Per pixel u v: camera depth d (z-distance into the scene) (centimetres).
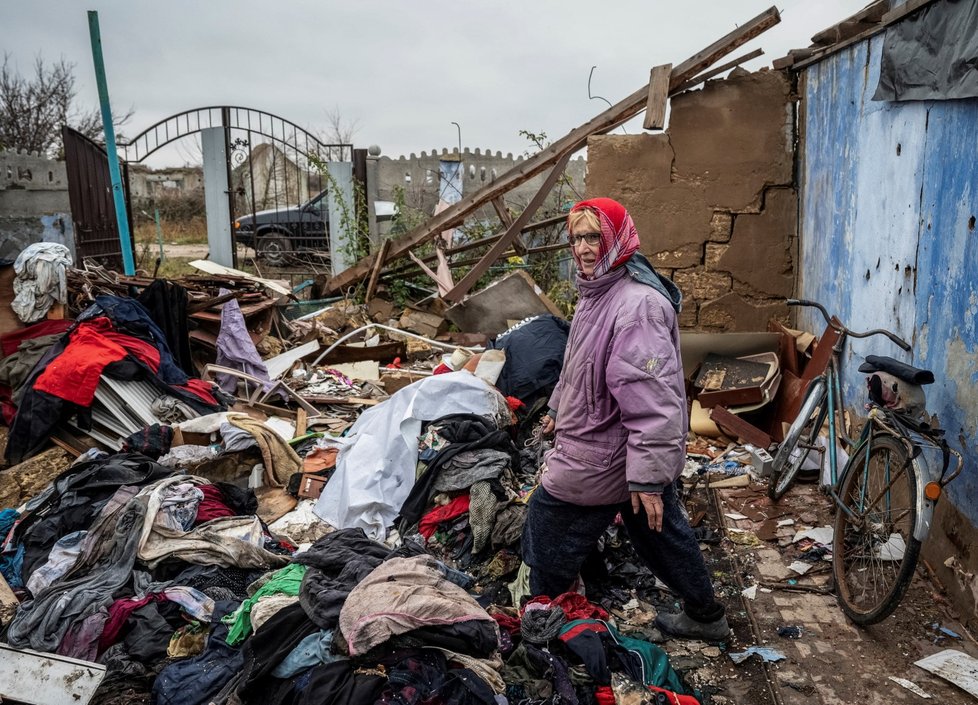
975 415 327
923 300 381
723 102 637
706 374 589
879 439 350
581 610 323
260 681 272
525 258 1137
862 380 467
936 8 357
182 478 407
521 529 387
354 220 1147
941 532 359
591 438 288
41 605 327
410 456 450
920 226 386
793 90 634
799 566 393
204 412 539
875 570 361
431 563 329
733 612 357
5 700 290
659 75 659
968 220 334
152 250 1958
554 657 288
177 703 280
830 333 510
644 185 657
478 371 565
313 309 973
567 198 1168
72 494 397
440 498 424
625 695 271
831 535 422
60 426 505
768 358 591
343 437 527
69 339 534
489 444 444
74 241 984
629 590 371
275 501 459
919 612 346
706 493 486
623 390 267
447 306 893
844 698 297
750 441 536
